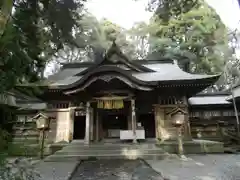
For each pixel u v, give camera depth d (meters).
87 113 13.73
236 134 16.95
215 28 24.84
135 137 13.07
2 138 3.09
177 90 14.27
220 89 33.31
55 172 7.62
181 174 6.92
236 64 27.33
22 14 9.74
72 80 16.02
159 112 13.97
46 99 14.93
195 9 24.55
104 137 17.28
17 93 5.15
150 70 16.83
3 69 4.21
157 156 10.78
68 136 14.05
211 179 6.21
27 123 16.47
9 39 3.38
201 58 27.88
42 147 11.10
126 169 8.11
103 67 12.96
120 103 13.85
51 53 13.97
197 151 12.69
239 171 7.36
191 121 18.09
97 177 6.86
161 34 28.17
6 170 3.09
